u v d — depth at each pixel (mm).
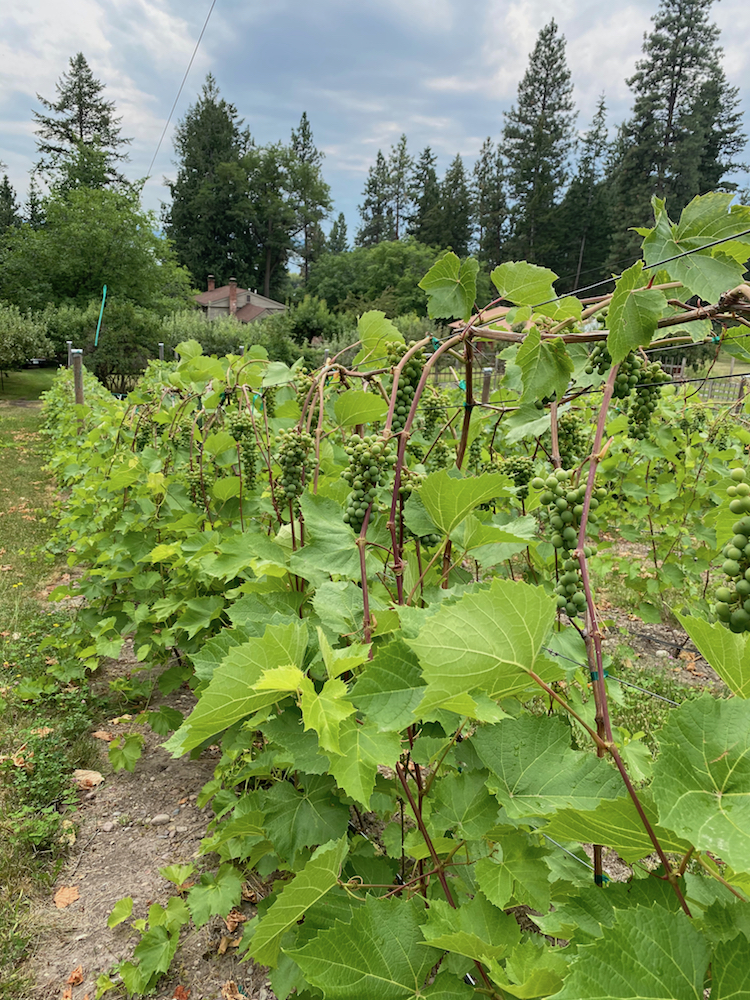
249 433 3242
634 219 45375
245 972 2281
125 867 2756
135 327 23500
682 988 751
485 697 1152
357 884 1524
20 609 5145
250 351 3988
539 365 1731
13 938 2377
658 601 5293
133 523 4074
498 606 1013
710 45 45781
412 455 3299
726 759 812
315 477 2133
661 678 4273
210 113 68250
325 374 2186
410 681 1202
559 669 1166
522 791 1254
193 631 3080
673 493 4637
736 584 910
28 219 56844
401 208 79250
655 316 1367
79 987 2238
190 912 2336
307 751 1504
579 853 1537
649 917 782
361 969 1085
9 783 3184
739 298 1312
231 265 68250
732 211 1329
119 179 58156
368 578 1809
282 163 71812
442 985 1104
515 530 1753
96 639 3900
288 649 1323
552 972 922
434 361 1741
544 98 56375
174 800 3178
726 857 714
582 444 2742
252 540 2223
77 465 5805
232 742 2559
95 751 3496
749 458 953
